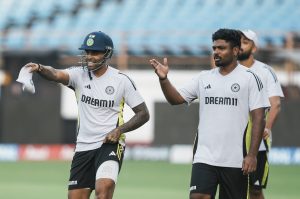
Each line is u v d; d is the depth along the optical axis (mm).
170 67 76062
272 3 85312
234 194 23391
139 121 24781
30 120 68938
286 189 46219
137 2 87188
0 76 77188
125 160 69188
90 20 85938
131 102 24781
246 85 23281
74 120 70875
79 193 24734
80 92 24750
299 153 66000
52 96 68750
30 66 23609
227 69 23531
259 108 23219
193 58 76125
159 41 81000
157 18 85375
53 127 68938
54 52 77125
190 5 86312
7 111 68875
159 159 68500
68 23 85875
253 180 28219
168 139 67875
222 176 23344
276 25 83062
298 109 65688
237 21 84000
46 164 65062
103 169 23828
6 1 88500
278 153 66250
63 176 54125
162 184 48812
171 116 67438
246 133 23375
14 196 41406
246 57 29469
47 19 86312
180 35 80000
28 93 69000
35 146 69188
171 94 23719
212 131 23359
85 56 24312
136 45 80562
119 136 24172
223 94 23344
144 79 71562
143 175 55188
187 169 60656
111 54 24609
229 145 23281
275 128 66188
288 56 72438
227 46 23234
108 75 24656
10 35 84000
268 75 29203
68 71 24781
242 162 23266
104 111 24562
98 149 24484
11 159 69438
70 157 69438
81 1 87438
